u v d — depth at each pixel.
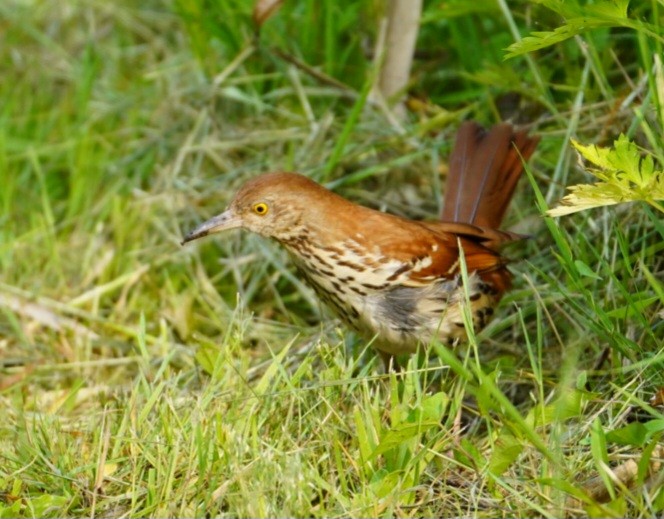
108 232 11.05
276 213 7.96
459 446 6.59
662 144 7.41
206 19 11.56
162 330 9.62
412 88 11.45
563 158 9.50
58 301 10.30
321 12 11.59
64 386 9.19
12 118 12.63
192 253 10.60
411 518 6.24
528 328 8.66
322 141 11.00
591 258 8.57
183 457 6.66
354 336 8.76
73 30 13.83
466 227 8.16
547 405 7.00
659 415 6.43
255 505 6.12
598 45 9.70
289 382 6.96
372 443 6.56
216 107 11.94
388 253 7.78
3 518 6.42
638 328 7.81
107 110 12.49
